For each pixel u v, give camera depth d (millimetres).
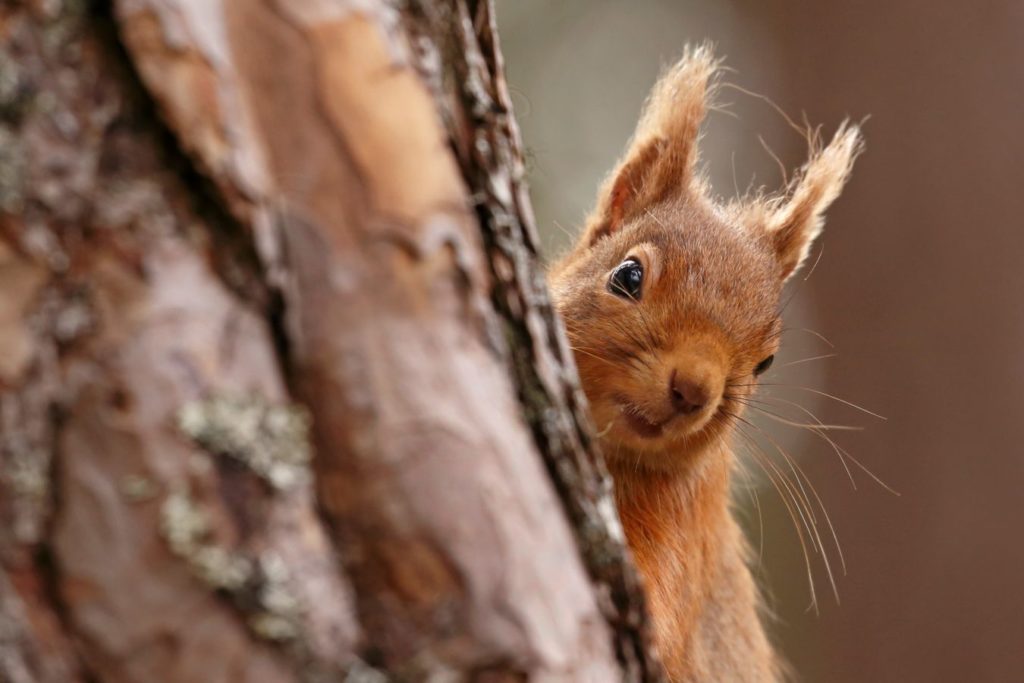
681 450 2299
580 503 2199
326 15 2006
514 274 2199
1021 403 2469
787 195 2357
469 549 1969
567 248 2340
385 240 1996
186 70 1865
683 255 2299
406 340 1990
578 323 2297
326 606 1875
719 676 2328
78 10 1828
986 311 2471
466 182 2197
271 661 1816
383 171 2010
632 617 2205
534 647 2029
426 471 1957
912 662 2473
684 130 2324
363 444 1936
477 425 2027
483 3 2207
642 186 2324
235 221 1888
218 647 1788
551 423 2197
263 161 1953
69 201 1801
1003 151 2473
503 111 2209
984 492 2469
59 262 1788
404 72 2062
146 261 1823
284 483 1854
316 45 1993
